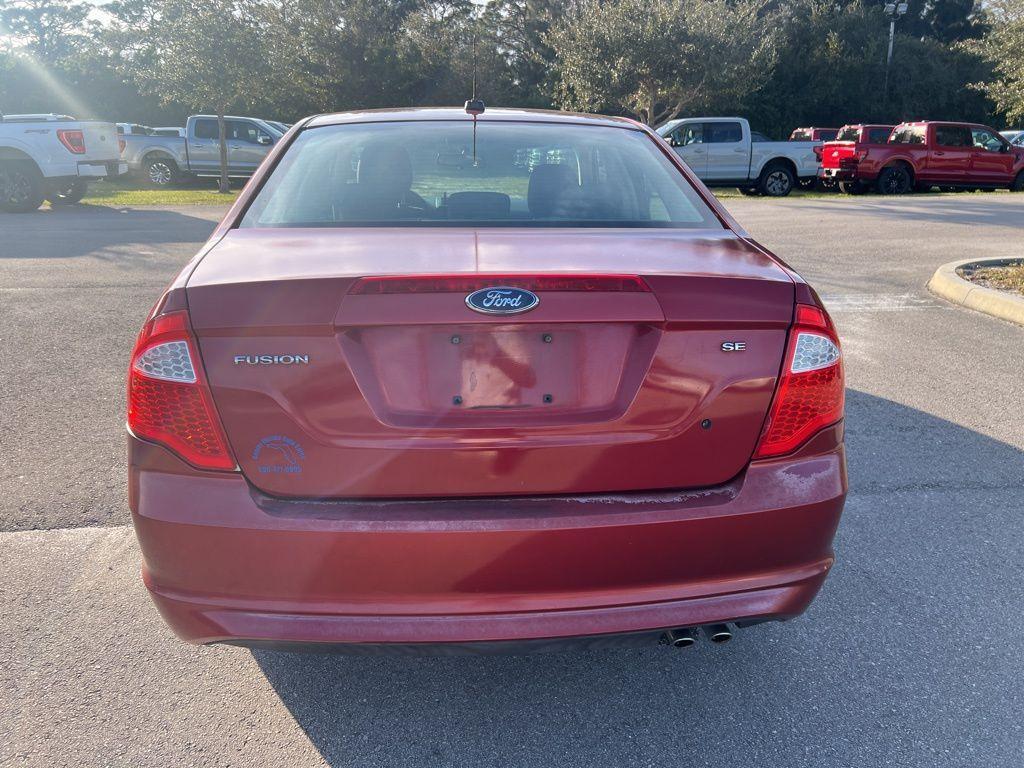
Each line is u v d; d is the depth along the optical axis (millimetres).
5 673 2631
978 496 3887
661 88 27641
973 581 3199
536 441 2035
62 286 8570
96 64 40906
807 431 2170
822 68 45906
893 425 4734
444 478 2031
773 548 2146
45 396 5184
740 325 2098
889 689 2600
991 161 21625
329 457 2012
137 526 2061
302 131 3125
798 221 14328
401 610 2029
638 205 2740
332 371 1988
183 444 2023
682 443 2094
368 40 33938
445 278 1979
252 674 2656
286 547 1989
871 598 3094
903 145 21094
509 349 2033
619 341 2066
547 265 2129
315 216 2600
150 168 24625
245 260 2199
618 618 2078
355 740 2369
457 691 2590
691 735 2400
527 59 49188
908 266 9766
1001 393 5273
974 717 2471
